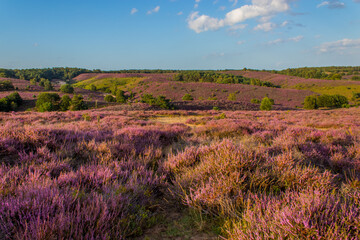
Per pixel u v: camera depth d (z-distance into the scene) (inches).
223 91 4630.9
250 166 133.4
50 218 74.9
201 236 83.8
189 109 2055.9
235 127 379.6
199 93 4562.0
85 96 3833.7
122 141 237.1
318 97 2903.5
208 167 133.3
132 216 88.7
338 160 161.2
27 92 3612.2
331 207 78.2
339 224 70.7
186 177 130.1
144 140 250.8
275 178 124.3
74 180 116.5
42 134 207.0
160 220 96.7
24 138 189.0
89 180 120.7
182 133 335.0
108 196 99.2
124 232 78.5
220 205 99.2
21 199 86.0
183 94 4547.2
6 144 170.2
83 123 443.2
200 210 94.3
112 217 84.0
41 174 129.0
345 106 2819.9
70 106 2218.3
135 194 107.1
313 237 65.4
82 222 76.0
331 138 271.7
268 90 4697.3
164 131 308.5
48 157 158.7
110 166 146.5
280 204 88.4
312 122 636.7
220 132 346.6
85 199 97.0
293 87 6122.1
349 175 144.0
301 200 82.1
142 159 178.9
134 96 4704.7
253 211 84.6
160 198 121.6
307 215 71.4
